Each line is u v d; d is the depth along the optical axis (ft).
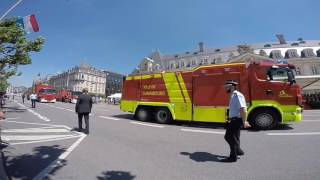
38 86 161.89
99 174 19.17
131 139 32.68
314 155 23.62
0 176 18.06
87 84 445.37
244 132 37.37
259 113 40.19
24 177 18.44
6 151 25.91
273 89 40.06
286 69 40.60
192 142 30.68
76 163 21.91
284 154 24.26
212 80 43.27
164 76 48.73
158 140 31.96
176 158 23.49
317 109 98.12
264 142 29.78
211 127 43.75
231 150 22.22
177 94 46.50
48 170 20.01
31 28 66.23
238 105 22.02
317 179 17.60
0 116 25.58
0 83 91.56
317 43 208.33
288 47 210.38
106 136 34.81
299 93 40.16
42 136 34.60
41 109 87.81
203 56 240.94
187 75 45.83
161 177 18.45
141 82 52.44
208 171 19.71
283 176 18.34
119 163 21.94
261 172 19.30
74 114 68.95
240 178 18.11
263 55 202.80
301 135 33.53
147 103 50.65
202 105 43.68
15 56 79.05
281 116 39.58
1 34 72.59
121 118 58.03
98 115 65.51
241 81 41.11
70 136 34.71
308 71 189.06
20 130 39.88
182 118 45.55
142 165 21.35
